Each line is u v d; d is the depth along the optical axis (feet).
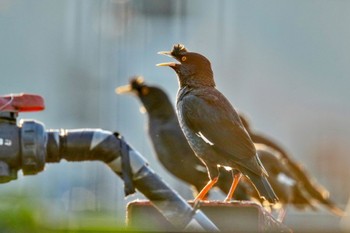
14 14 63.46
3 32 63.36
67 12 63.82
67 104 63.36
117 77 63.72
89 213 14.52
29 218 11.60
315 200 40.68
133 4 64.23
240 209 16.22
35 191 16.16
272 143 40.11
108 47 63.98
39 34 63.62
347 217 25.36
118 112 63.00
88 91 63.46
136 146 61.77
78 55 63.72
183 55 26.53
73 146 16.25
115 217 14.67
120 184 50.29
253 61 63.87
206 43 63.77
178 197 16.02
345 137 64.28
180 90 26.61
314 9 64.95
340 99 65.00
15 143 15.96
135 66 63.93
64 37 63.82
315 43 64.90
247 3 63.98
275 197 24.73
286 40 64.39
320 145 64.03
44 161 16.12
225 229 16.22
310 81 64.64
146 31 63.93
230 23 63.82
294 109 64.28
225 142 25.11
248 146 25.14
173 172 36.70
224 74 63.57
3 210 11.66
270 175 37.24
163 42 63.82
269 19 64.18
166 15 64.08
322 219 25.52
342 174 63.67
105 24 64.03
